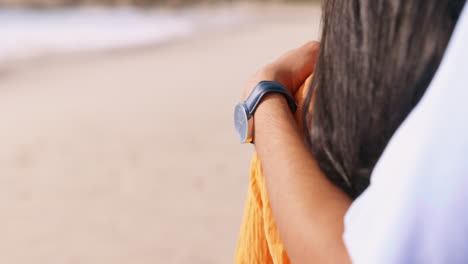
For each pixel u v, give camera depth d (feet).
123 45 47.67
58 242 11.01
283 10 101.14
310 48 2.25
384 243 1.06
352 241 1.16
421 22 1.28
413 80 1.32
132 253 10.37
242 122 1.96
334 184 1.53
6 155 16.48
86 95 25.44
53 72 33.09
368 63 1.40
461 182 0.97
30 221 12.03
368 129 1.44
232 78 28.32
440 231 0.99
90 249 10.64
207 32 59.41
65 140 17.88
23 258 10.44
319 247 1.28
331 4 1.57
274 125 1.80
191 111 20.89
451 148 0.98
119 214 12.10
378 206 1.11
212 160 15.14
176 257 10.12
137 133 18.19
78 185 13.94
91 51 43.06
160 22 72.59
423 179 1.01
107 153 16.28
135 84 27.71
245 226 2.12
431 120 1.02
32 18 65.36
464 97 0.98
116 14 77.92
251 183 2.04
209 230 11.11
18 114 21.95
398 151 1.09
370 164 1.48
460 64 1.00
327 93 1.57
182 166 14.78
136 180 13.98
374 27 1.37
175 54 40.09
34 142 17.80
